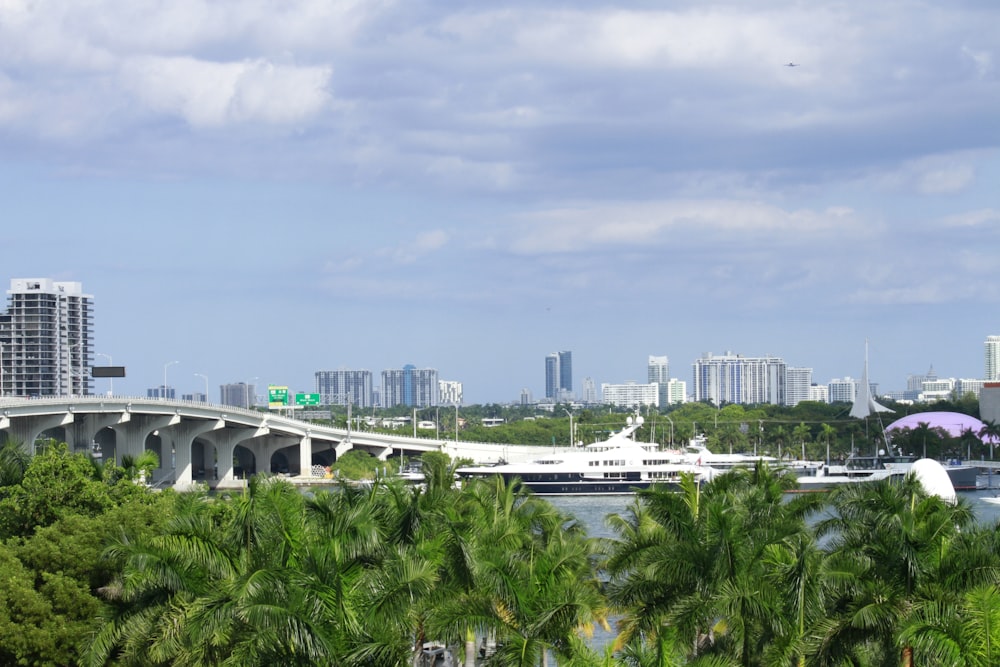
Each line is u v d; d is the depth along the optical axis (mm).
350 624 56562
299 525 64562
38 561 85250
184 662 63219
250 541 69062
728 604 62125
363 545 62906
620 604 69625
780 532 68312
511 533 78688
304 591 56250
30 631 79062
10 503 99750
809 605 62469
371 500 77250
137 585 65000
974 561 62375
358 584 59125
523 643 57438
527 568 64625
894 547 65500
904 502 82312
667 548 67375
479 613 59781
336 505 74250
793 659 61000
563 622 60031
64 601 81625
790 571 62781
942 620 53375
